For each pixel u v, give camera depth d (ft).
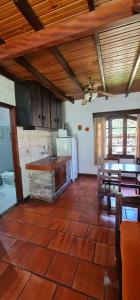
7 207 10.03
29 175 11.36
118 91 14.06
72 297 4.55
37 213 9.39
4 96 9.23
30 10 4.85
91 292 4.67
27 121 10.52
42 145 13.75
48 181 10.78
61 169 12.72
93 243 6.73
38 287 4.87
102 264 5.62
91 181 15.33
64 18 5.37
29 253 6.24
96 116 15.74
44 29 5.51
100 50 7.11
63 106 16.84
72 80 10.52
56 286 4.89
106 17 4.84
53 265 5.65
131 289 2.62
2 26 5.53
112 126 16.60
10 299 4.55
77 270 5.41
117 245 4.47
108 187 9.75
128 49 7.29
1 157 16.08
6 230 7.78
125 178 15.70
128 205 4.70
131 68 9.33
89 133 16.30
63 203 10.70
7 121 15.05
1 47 6.16
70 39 5.47
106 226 7.95
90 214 9.16
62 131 15.14
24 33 5.93
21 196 10.66
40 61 8.00
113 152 16.92
